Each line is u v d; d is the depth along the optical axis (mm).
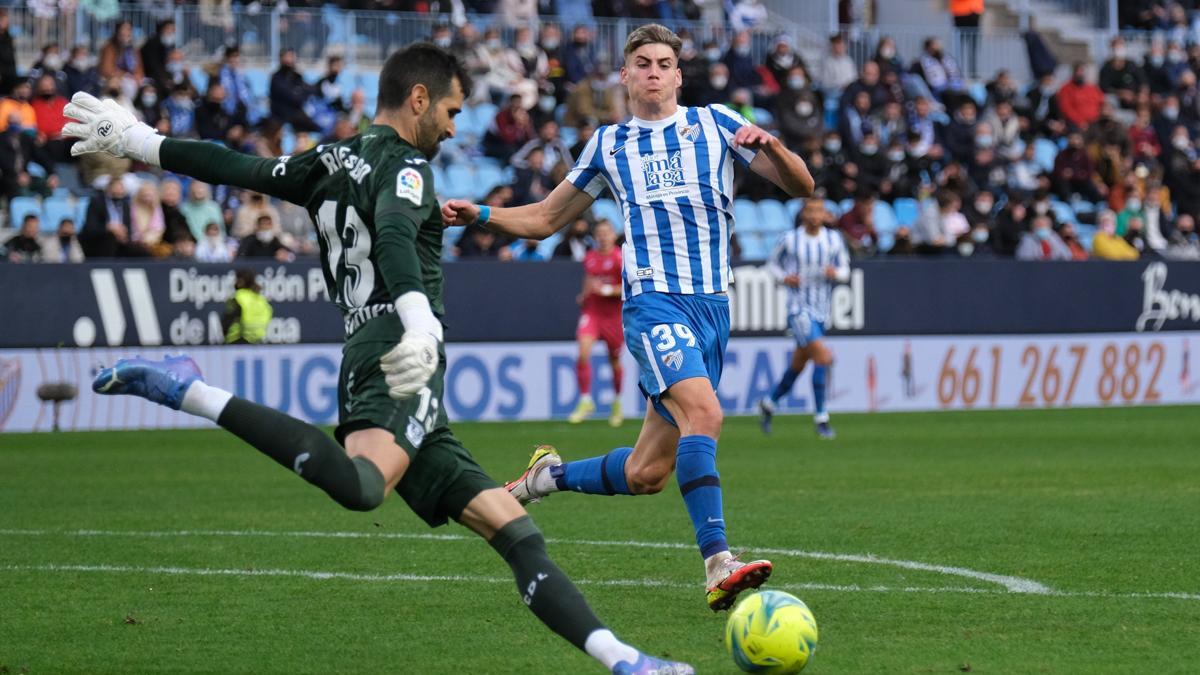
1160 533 23875
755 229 63750
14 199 55125
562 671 14250
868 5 82000
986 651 15062
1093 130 69188
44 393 47969
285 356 50125
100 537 23750
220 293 49688
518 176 58062
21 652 15070
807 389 56594
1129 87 73688
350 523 25578
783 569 20297
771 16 77688
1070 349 58906
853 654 14922
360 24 64875
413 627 16391
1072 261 58812
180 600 18016
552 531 24531
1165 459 37500
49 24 60094
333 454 12125
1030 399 58469
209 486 32031
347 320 13547
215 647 15344
